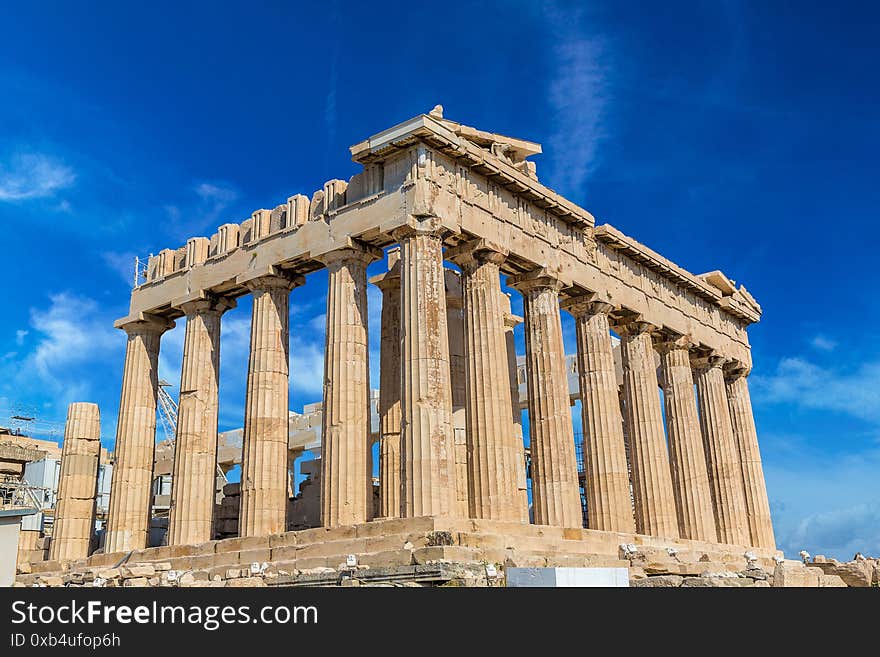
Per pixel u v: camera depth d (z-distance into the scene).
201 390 34.34
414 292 27.55
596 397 34.59
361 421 28.64
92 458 38.62
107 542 34.84
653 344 41.44
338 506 27.53
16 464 52.53
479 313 30.06
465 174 30.36
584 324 35.50
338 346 29.14
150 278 37.78
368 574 21.86
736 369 45.47
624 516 33.47
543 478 31.12
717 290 43.81
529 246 32.31
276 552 26.94
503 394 29.42
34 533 40.44
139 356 37.34
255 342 32.31
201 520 33.03
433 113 28.97
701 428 43.09
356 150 29.61
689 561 28.95
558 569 17.17
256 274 32.66
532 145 33.50
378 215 29.08
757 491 44.38
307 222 31.47
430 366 26.91
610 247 37.34
